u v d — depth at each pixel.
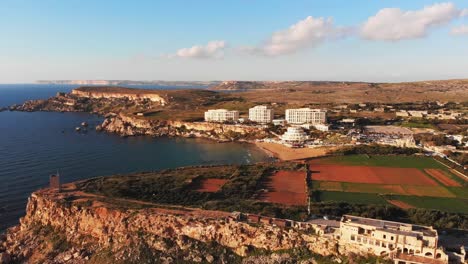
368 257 83.69
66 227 108.88
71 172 180.38
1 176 168.25
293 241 92.19
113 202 113.50
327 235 90.25
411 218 110.94
